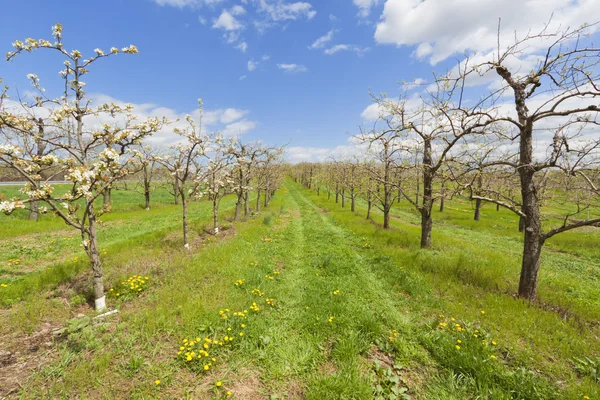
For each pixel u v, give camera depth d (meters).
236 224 15.23
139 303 5.52
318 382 3.52
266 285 6.66
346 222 17.20
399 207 31.47
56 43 5.08
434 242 12.16
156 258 8.45
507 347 4.45
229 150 13.94
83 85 5.36
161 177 23.91
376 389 3.48
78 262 7.71
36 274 7.15
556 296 6.48
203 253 8.90
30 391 3.17
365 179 17.48
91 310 5.33
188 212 21.81
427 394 3.50
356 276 7.59
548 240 14.80
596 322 5.41
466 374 3.80
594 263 11.06
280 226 15.68
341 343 4.27
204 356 3.86
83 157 5.30
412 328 5.02
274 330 4.74
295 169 84.94
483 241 14.52
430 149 9.09
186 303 5.28
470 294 6.43
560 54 5.07
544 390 3.46
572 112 5.17
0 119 4.36
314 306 5.64
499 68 6.29
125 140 5.62
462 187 6.72
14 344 4.02
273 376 3.70
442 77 6.15
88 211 5.11
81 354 3.82
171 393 3.31
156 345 4.10
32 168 4.75
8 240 11.17
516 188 9.28
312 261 8.93
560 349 4.41
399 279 7.33
